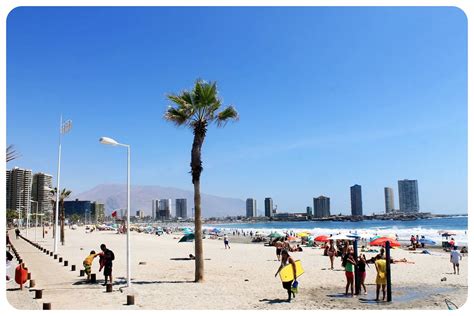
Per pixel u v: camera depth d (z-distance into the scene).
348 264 17.81
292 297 17.23
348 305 15.74
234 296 17.45
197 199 21.77
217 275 23.94
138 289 19.05
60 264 29.17
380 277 16.66
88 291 18.28
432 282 21.58
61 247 50.00
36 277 22.59
